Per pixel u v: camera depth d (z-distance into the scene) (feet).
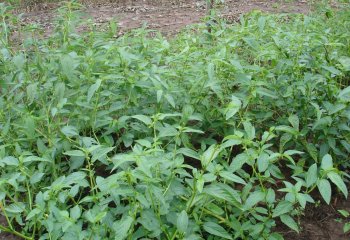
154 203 8.29
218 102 12.92
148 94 11.93
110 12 35.35
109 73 11.69
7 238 10.02
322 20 18.95
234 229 9.23
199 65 12.45
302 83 11.65
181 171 8.27
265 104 12.31
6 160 8.80
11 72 13.05
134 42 14.51
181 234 7.85
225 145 7.95
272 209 9.37
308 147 11.23
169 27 29.22
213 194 7.47
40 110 11.66
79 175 8.59
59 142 10.78
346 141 11.58
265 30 15.10
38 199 8.39
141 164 7.15
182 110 11.30
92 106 11.10
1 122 11.74
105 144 10.55
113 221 8.59
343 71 12.96
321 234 10.27
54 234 8.16
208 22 15.60
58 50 13.07
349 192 11.46
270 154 8.79
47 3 35.68
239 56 15.08
